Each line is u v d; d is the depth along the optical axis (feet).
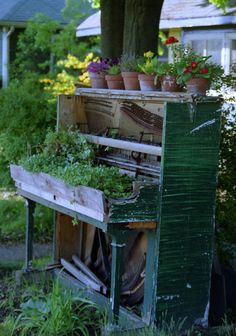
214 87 17.11
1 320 15.79
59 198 15.85
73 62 46.37
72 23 52.90
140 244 17.11
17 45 61.98
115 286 14.35
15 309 16.44
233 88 17.22
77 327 15.03
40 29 51.11
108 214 13.75
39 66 55.93
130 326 14.87
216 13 37.73
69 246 19.44
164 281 14.61
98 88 17.95
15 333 15.03
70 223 19.39
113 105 18.39
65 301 15.39
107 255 18.37
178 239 14.61
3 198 28.45
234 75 18.30
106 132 18.16
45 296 16.22
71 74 47.01
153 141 16.72
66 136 18.15
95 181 14.56
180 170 14.38
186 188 14.52
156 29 21.26
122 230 14.07
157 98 15.17
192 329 14.98
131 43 21.12
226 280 16.42
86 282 17.53
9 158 25.75
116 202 13.76
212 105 14.53
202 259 15.03
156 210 14.30
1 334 14.73
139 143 16.15
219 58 39.55
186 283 14.90
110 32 23.72
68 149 18.08
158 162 16.40
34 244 23.91
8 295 17.57
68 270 18.62
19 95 25.54
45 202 16.83
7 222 25.93
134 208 13.98
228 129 17.19
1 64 64.03
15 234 25.22
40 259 21.35
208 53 40.42
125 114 17.92
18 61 57.82
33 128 25.40
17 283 18.33
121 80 17.04
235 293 16.34
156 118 16.74
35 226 25.05
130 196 14.01
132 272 17.22
